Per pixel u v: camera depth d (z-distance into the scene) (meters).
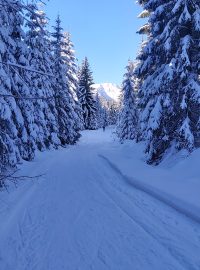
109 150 29.59
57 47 34.88
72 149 32.62
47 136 26.38
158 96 15.70
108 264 5.62
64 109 36.44
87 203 9.76
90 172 16.25
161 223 7.57
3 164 12.02
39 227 7.68
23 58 16.97
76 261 5.81
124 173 13.98
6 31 12.55
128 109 39.91
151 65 17.61
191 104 14.31
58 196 10.87
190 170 12.28
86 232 7.23
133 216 8.23
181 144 14.96
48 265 5.71
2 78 10.62
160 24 16.33
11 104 12.13
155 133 15.87
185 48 13.77
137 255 5.91
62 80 34.78
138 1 19.48
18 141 14.41
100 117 105.81
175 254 5.86
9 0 8.20
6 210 8.85
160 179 11.86
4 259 6.03
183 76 13.88
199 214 7.61
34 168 16.84
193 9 14.34
